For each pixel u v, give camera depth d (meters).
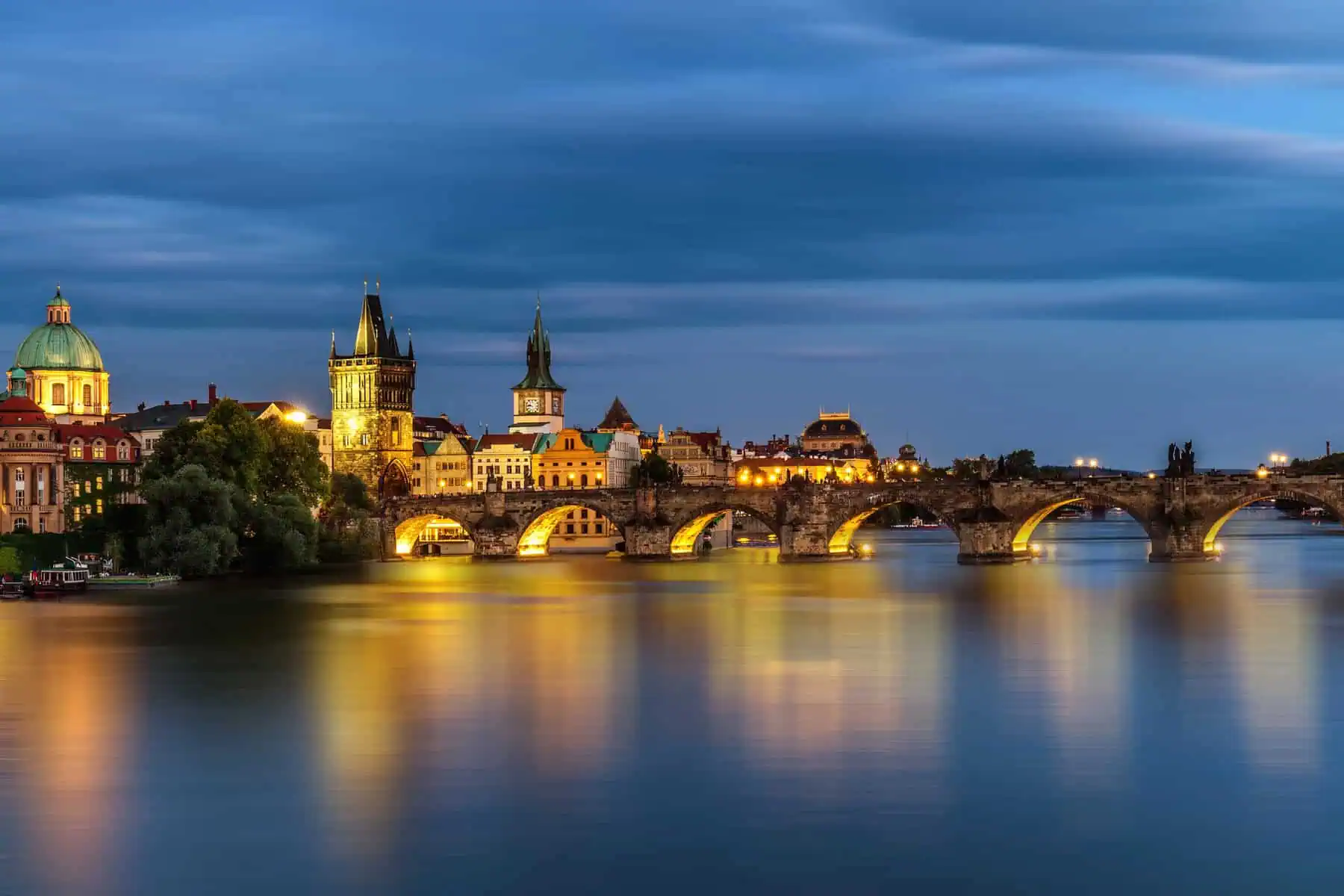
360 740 116.81
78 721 125.50
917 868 85.75
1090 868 85.62
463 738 117.44
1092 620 193.62
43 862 87.62
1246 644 167.25
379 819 94.94
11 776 106.19
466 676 148.38
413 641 177.25
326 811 96.88
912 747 112.69
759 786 101.69
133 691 139.88
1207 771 105.12
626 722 123.06
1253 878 84.06
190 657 162.88
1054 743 113.88
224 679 146.62
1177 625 187.38
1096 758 109.00
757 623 195.62
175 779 105.00
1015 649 165.50
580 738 116.75
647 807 97.00
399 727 122.00
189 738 118.25
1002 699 132.88
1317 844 89.25
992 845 89.31
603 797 99.31
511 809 96.81
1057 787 101.19
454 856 88.12
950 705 130.00
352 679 146.88
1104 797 98.75
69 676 149.50
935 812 95.50
